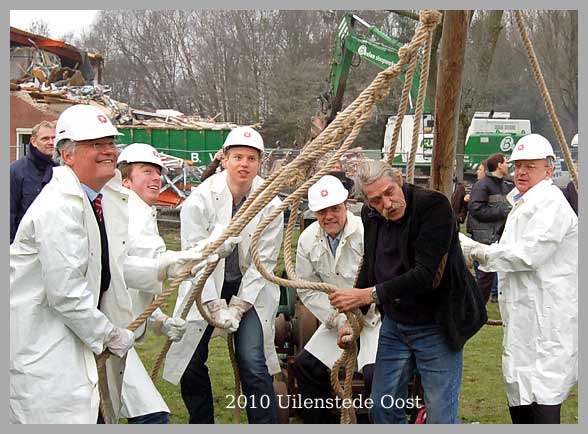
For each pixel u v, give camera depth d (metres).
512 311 4.90
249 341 4.85
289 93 22.45
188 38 24.91
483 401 6.00
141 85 25.52
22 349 3.56
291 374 5.44
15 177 5.70
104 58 25.30
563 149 5.45
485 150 22.48
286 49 23.42
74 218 3.53
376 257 4.20
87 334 3.56
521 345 4.87
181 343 4.98
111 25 25.48
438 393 4.11
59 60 23.33
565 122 21.61
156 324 4.50
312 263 5.11
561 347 4.79
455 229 4.01
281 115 22.39
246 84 23.69
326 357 5.07
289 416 5.43
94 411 3.65
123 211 3.89
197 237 4.99
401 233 4.04
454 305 4.04
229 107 24.02
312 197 4.91
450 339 4.05
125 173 4.82
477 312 4.12
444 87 4.84
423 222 3.95
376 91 4.45
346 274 5.05
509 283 4.92
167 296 4.00
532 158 4.80
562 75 19.83
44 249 3.46
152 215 4.75
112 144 3.67
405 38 19.19
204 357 5.09
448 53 4.79
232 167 4.95
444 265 3.98
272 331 5.02
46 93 19.73
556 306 4.79
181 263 4.14
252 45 23.75
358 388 5.15
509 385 4.90
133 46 25.48
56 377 3.55
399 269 4.09
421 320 4.09
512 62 20.47
